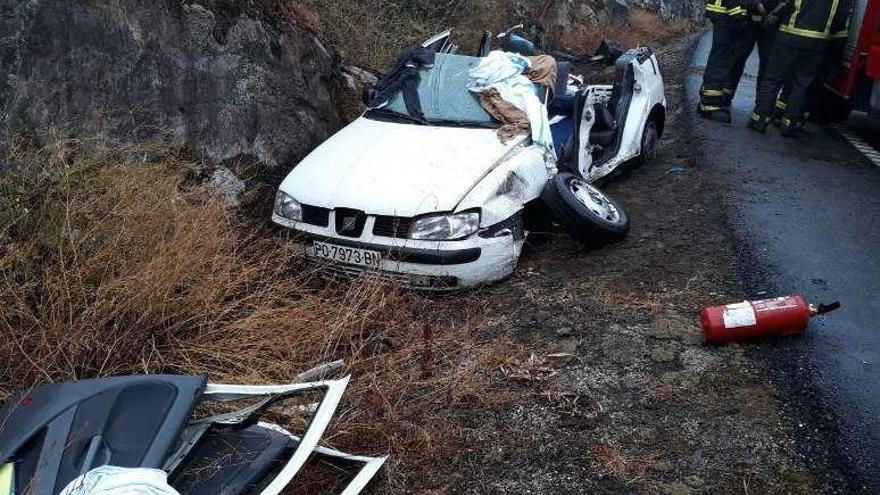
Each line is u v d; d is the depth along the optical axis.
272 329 4.48
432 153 5.48
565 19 15.46
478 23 12.25
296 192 5.36
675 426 3.73
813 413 3.72
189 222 4.84
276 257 5.26
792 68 8.32
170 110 5.79
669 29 18.81
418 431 3.81
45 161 4.78
